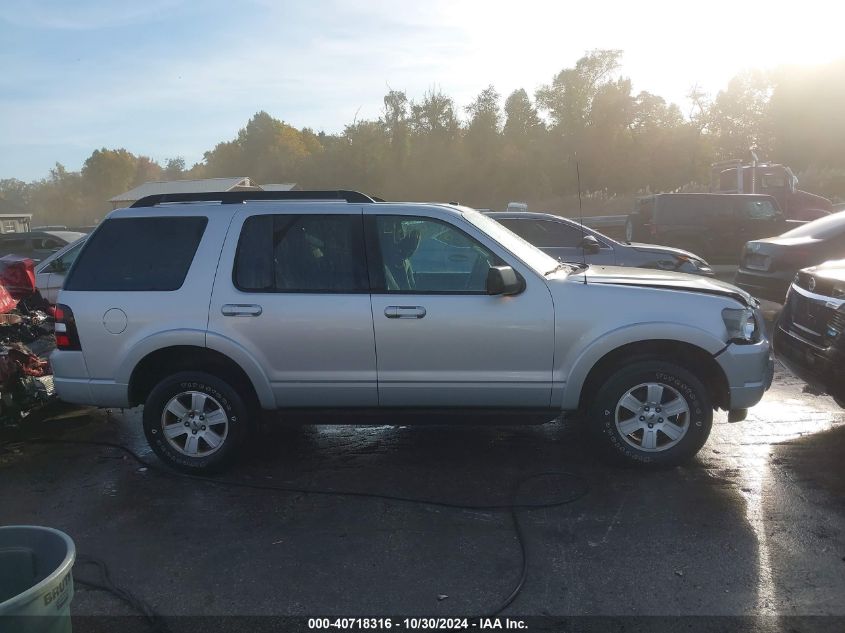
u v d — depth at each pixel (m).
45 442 5.58
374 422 4.69
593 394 4.66
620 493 4.31
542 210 48.88
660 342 4.59
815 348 5.07
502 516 4.05
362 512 4.15
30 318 7.37
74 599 3.29
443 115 54.66
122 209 4.86
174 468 4.79
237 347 4.56
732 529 3.82
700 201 14.77
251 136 75.69
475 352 4.50
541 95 49.34
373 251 4.61
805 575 3.35
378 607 3.17
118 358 4.66
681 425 4.55
